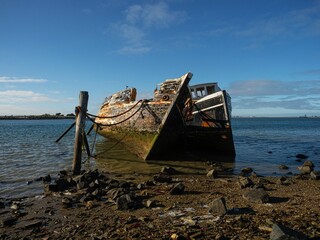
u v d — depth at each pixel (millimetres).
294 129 67188
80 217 7570
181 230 6371
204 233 6148
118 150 21312
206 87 22781
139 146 17797
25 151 22203
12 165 16203
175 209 7953
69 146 25797
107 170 14516
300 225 6379
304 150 23812
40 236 6453
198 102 20297
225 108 17969
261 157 19297
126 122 19344
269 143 30188
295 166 15953
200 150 19828
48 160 17938
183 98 15961
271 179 12195
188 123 19703
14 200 9320
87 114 15039
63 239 6223
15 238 6406
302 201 8508
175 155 18531
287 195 9250
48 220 7422
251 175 13125
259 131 58125
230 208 7863
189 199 8914
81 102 14781
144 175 13211
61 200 9211
